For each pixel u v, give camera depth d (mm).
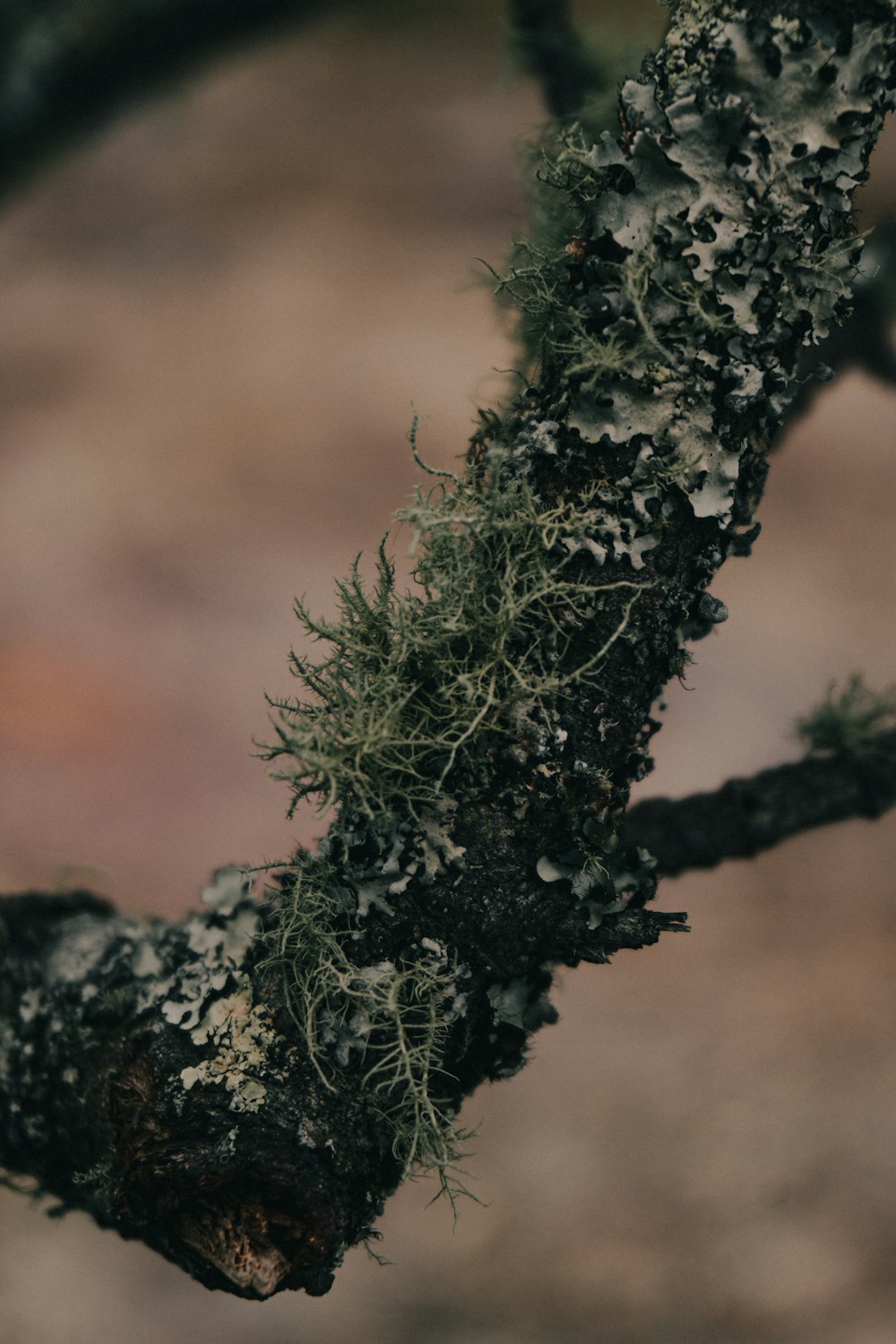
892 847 2307
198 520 3086
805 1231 1651
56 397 3535
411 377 3537
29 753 2451
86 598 2859
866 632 2676
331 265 4027
